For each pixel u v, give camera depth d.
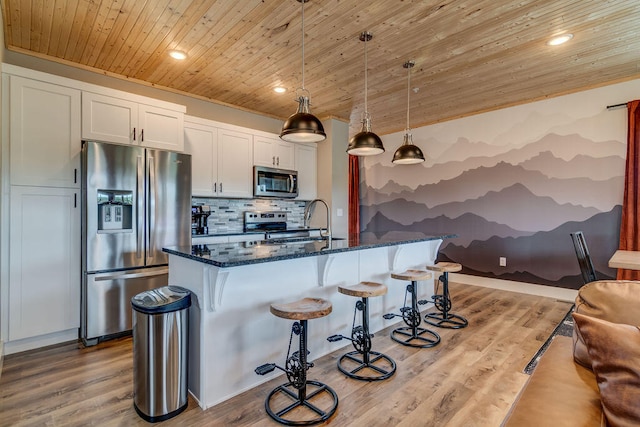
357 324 2.90
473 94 4.16
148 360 1.75
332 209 5.04
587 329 1.03
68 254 2.76
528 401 1.03
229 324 2.01
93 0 2.29
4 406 1.86
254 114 4.86
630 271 3.63
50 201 2.68
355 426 1.72
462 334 2.97
